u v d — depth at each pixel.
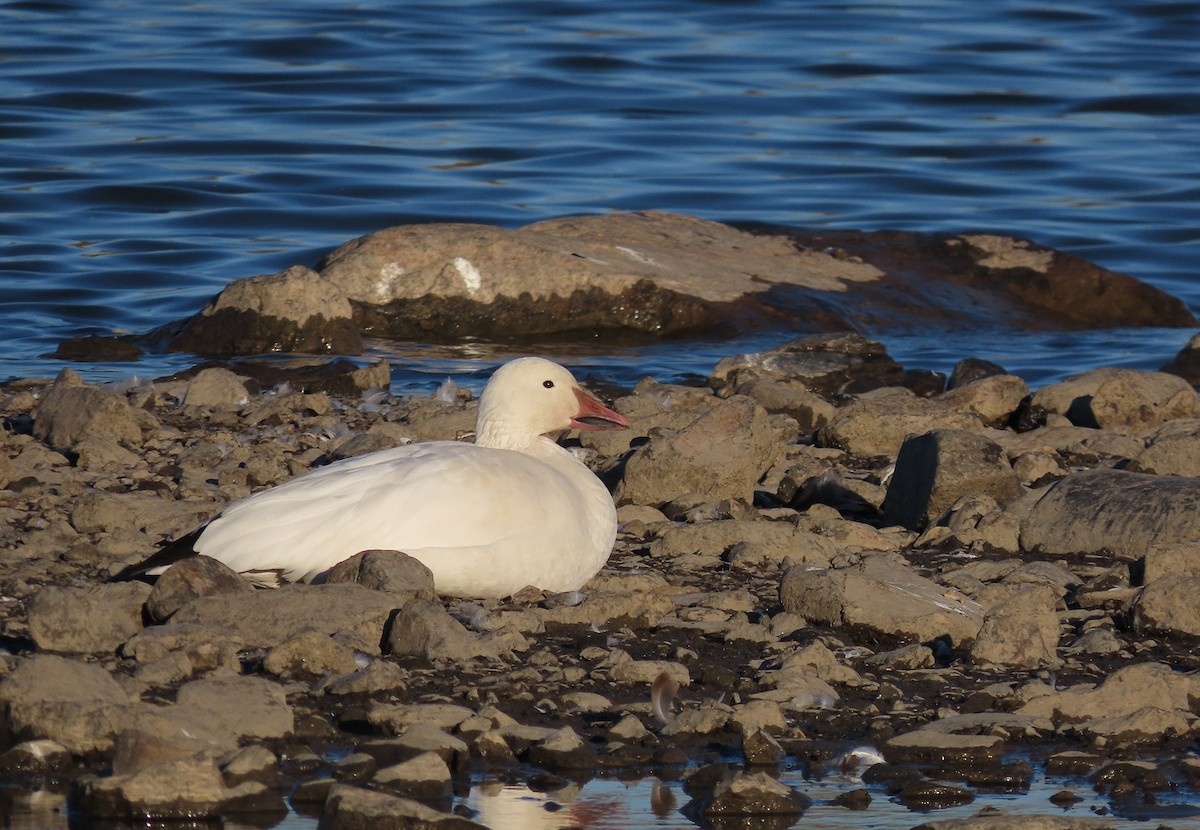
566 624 9.40
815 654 8.82
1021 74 34.25
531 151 28.77
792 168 28.69
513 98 31.42
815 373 18.17
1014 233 25.25
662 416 14.79
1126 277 23.34
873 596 9.61
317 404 15.40
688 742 7.95
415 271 21.36
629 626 9.46
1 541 10.53
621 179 27.69
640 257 22.25
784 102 31.98
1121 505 11.52
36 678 7.68
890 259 23.73
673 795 7.37
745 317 21.38
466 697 8.20
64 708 7.50
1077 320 22.86
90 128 28.66
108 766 7.45
